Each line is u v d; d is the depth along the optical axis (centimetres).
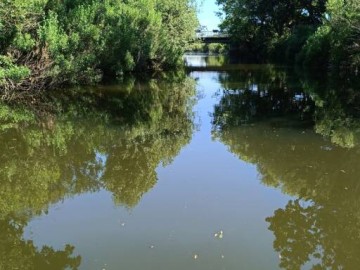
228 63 5381
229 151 1090
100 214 720
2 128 1371
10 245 619
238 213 717
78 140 1230
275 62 5472
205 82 2919
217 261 561
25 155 1083
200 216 705
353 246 610
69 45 2236
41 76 2086
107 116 1611
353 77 2895
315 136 1219
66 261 562
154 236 633
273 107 1791
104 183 877
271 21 6041
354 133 1248
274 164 971
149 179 894
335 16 2898
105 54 2695
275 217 701
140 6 3228
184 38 4269
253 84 2750
